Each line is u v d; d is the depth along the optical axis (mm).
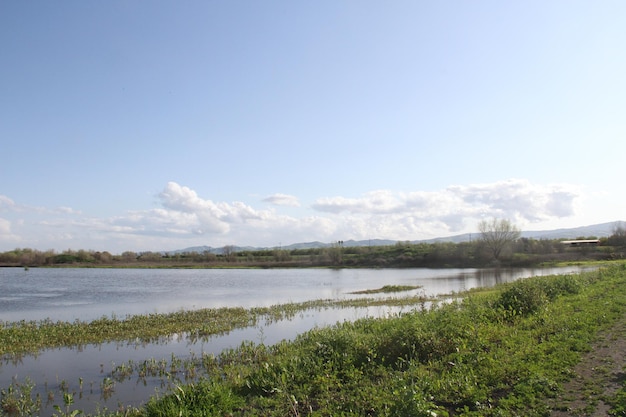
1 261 121188
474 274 67438
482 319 16125
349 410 9289
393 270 89812
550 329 14117
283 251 133875
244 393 11344
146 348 19000
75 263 124312
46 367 16031
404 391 8695
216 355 17250
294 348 15820
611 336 12859
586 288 23766
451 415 8609
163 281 67250
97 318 28828
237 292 47562
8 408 11609
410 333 13445
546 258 87125
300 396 10398
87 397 12672
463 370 10844
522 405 8500
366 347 13125
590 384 9242
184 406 9977
